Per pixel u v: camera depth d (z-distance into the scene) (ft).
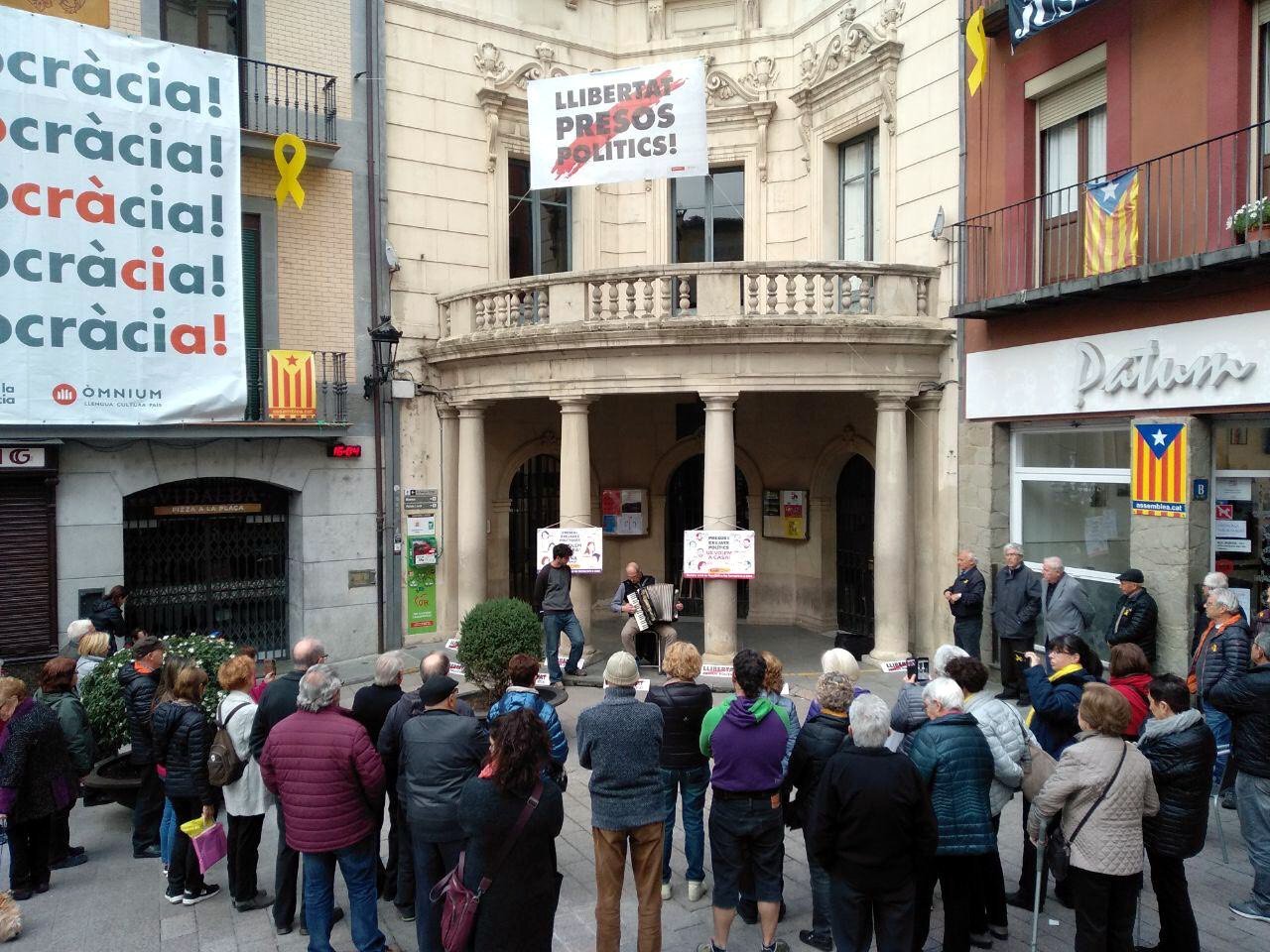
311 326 42.42
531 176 41.04
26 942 18.10
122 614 34.55
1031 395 34.55
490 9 47.09
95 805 26.07
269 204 41.22
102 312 35.32
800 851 21.93
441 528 46.03
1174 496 28.91
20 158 33.47
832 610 48.29
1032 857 18.52
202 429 37.99
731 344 36.96
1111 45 31.45
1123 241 29.58
